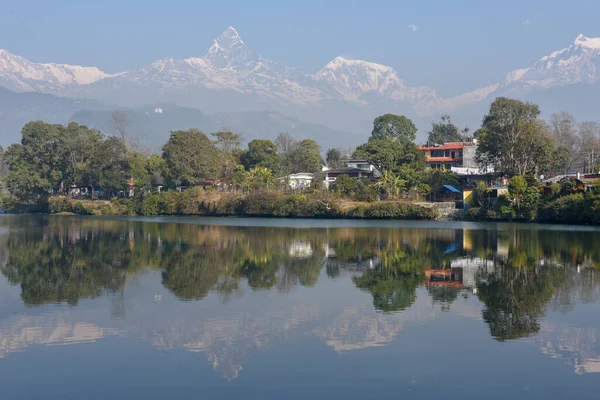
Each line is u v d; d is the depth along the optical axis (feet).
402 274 144.15
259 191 403.54
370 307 110.11
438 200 372.58
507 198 316.40
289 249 194.90
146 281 137.28
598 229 258.37
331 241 218.79
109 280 138.92
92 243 218.38
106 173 470.80
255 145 499.92
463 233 245.65
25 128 499.51
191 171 460.55
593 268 150.30
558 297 116.98
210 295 121.19
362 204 357.61
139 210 452.35
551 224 291.17
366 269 152.15
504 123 364.99
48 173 498.28
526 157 339.16
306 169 540.52
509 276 139.85
